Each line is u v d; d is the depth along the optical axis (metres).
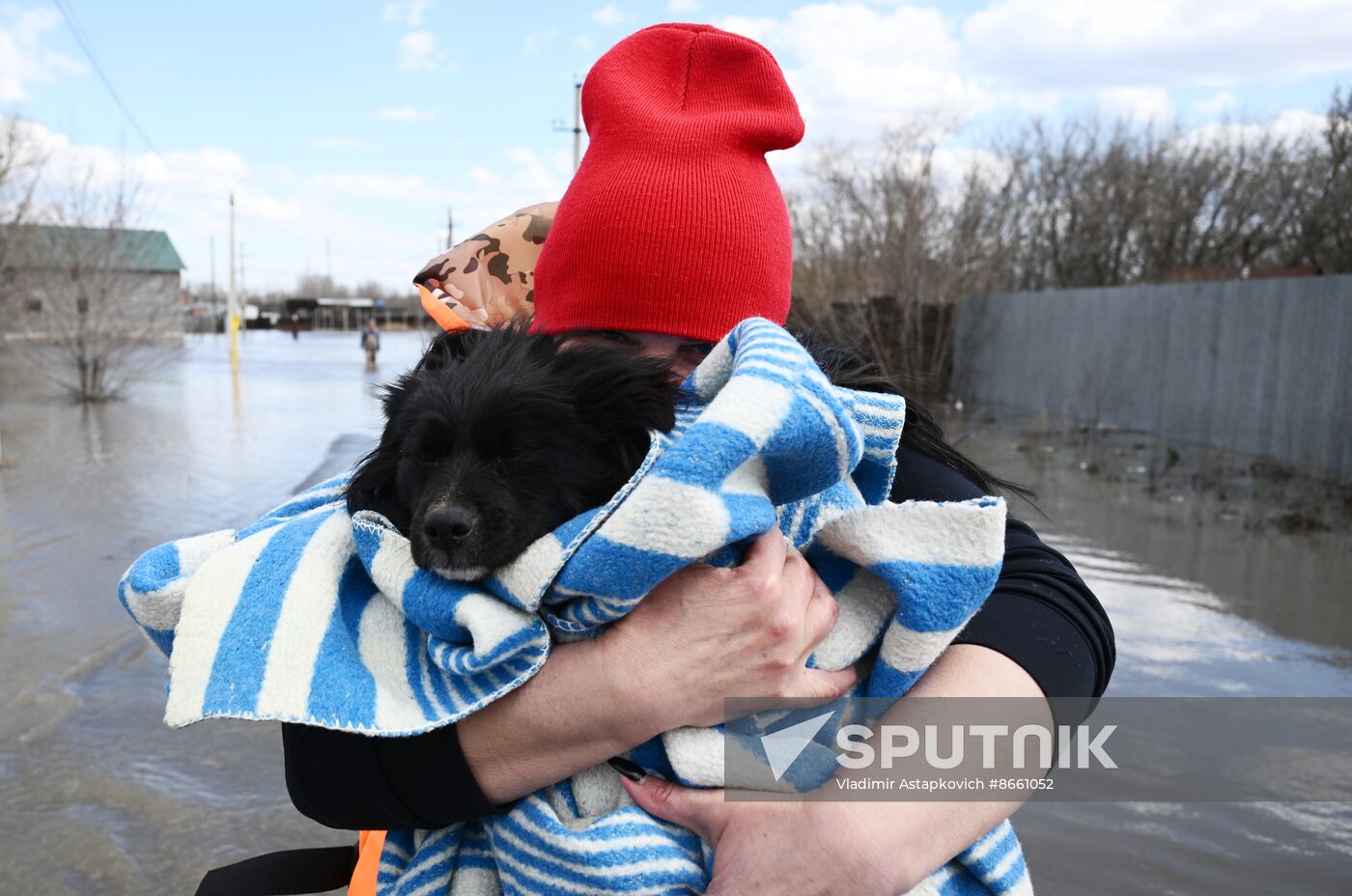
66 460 13.45
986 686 1.28
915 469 1.60
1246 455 13.12
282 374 32.69
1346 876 3.48
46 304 22.70
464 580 1.34
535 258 2.27
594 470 1.43
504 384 1.41
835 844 1.19
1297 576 7.39
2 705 5.17
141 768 4.57
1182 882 3.42
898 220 22.08
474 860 1.44
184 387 26.58
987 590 1.29
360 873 1.63
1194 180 34.31
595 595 1.25
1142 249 35.16
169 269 59.72
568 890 1.26
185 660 1.30
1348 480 11.12
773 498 1.34
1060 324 18.61
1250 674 5.38
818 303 19.52
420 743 1.33
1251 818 3.87
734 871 1.22
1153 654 5.70
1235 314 13.70
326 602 1.37
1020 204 30.23
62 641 6.12
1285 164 30.88
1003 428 16.70
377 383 2.11
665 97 1.82
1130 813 3.90
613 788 1.39
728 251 1.67
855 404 1.44
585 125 1.87
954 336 21.75
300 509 1.79
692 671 1.29
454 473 1.36
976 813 1.25
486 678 1.32
